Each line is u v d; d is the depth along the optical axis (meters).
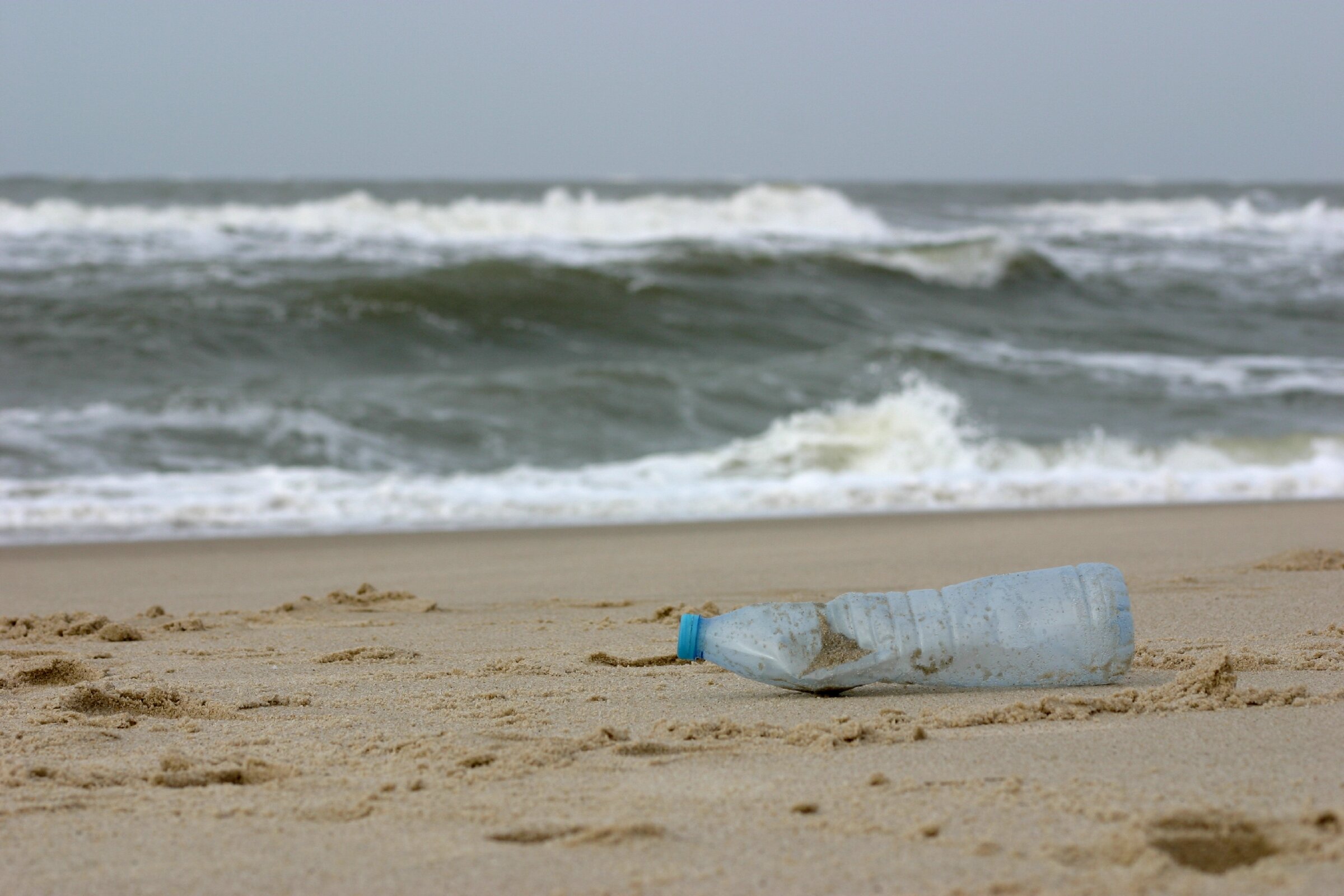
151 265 17.77
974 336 17.48
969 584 3.36
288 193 48.03
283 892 1.83
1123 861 1.86
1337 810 1.98
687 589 5.79
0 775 2.47
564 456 10.67
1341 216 32.72
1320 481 10.08
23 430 10.27
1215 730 2.71
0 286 15.98
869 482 9.77
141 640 4.52
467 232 22.83
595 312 17.05
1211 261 24.20
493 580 6.18
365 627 4.78
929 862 1.88
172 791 2.38
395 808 2.23
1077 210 35.28
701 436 11.59
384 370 14.58
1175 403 13.47
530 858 1.95
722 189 54.41
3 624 4.86
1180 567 6.04
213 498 8.76
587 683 3.54
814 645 3.20
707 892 1.78
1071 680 3.24
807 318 17.72
